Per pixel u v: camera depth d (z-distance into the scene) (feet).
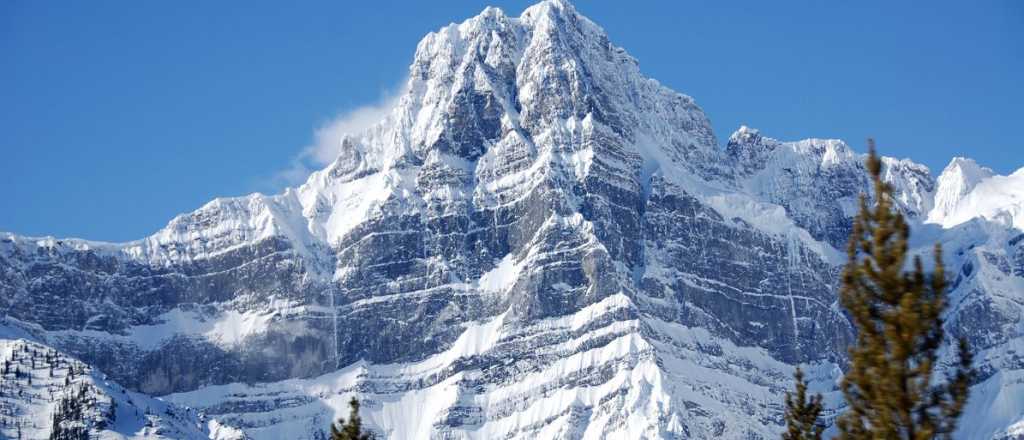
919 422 360.48
